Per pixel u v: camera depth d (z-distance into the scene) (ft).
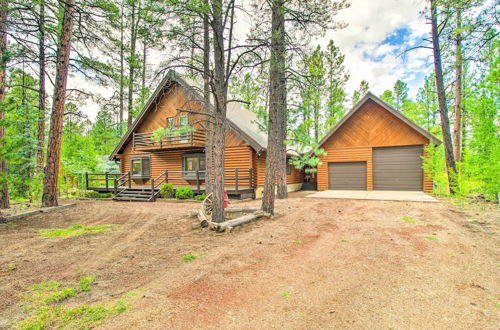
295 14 23.88
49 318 8.57
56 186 33.96
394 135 50.03
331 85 88.79
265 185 25.94
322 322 8.26
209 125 38.70
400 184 49.67
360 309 8.99
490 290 10.18
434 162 44.98
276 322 8.29
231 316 8.66
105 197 49.55
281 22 25.35
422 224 21.20
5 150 24.71
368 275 11.79
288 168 61.82
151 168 61.67
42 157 42.52
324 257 14.26
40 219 26.50
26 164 31.42
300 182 70.64
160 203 39.91
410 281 11.10
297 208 30.89
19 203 38.60
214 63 22.79
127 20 37.29
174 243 17.33
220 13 20.35
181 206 35.63
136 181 64.34
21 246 16.92
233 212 27.09
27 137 30.63
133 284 11.18
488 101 26.07
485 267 12.39
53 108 33.12
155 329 7.94
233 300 9.75
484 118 26.84
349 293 10.16
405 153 49.39
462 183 30.37
